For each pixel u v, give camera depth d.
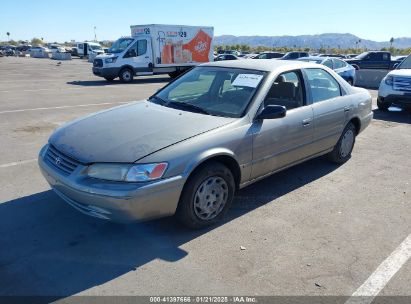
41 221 3.76
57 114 9.26
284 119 4.24
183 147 3.30
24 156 5.76
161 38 20.09
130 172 3.06
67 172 3.29
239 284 2.89
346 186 4.87
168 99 4.45
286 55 25.62
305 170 5.42
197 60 22.03
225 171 3.65
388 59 25.19
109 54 18.97
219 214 3.76
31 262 3.10
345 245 3.47
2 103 10.89
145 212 3.15
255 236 3.58
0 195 4.33
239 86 4.22
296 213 4.08
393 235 3.67
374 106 11.35
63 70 26.84
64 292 2.76
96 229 3.64
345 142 5.59
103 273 2.99
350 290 2.86
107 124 3.75
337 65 15.12
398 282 2.97
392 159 6.04
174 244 3.41
